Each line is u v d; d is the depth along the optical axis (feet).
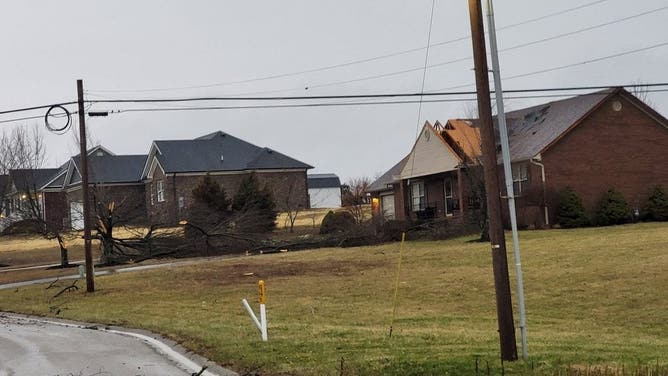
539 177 130.93
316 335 46.50
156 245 140.15
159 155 214.28
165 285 91.15
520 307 34.96
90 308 74.18
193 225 141.08
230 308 68.59
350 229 144.87
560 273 76.84
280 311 65.00
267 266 106.01
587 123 133.49
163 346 44.80
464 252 103.04
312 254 122.42
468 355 36.52
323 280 87.20
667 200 130.41
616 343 44.19
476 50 34.45
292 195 221.66
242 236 144.05
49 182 219.00
